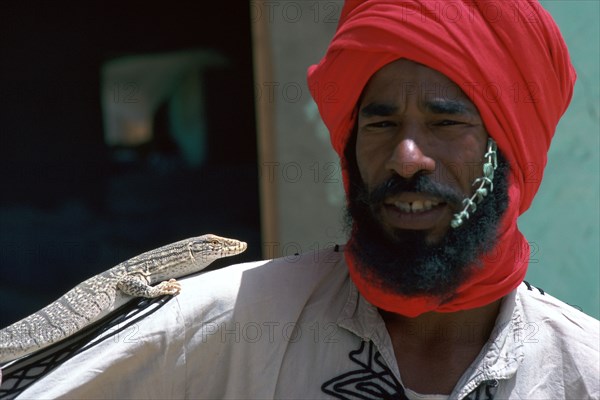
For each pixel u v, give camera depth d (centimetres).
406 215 295
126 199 1344
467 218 295
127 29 1335
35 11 1364
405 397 300
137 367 318
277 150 736
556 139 575
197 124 1328
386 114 297
